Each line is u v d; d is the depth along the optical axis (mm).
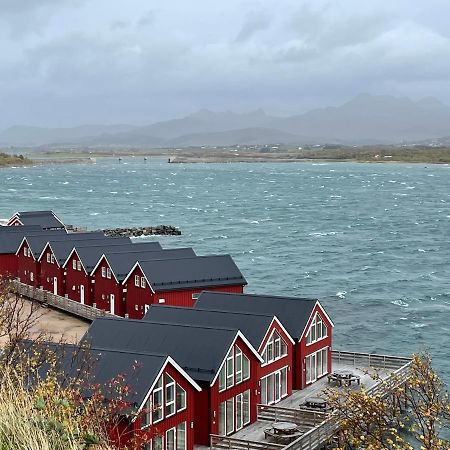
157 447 38531
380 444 26234
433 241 161375
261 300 58656
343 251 145875
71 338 66562
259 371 49938
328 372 59406
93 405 23250
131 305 75188
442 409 26578
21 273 96000
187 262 75625
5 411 14883
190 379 40969
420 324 88188
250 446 43438
